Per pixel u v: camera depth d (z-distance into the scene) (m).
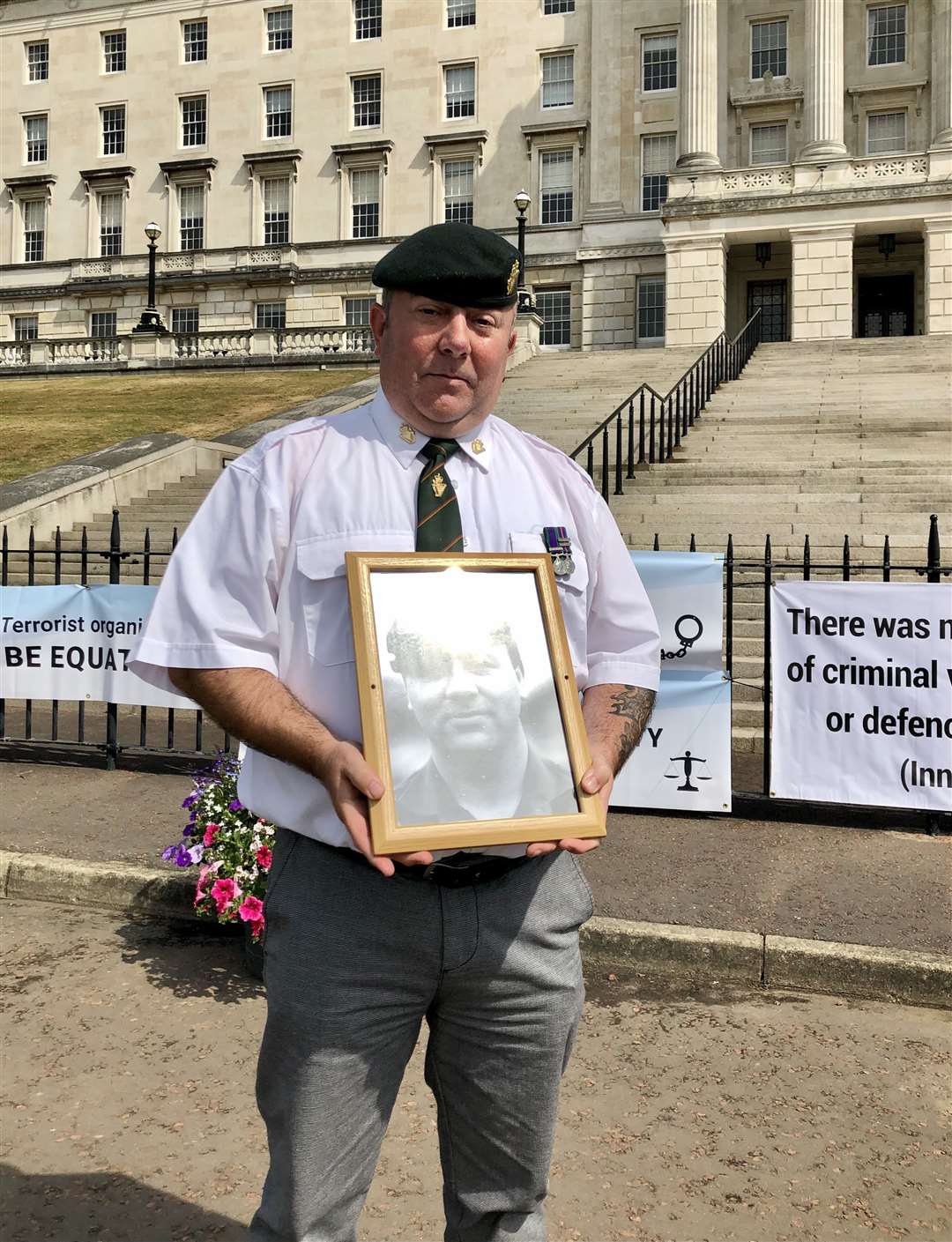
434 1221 2.59
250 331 34.38
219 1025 3.60
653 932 4.09
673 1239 2.52
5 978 3.96
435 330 1.71
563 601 1.81
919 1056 3.42
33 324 48.56
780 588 5.55
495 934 1.71
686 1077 3.27
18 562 11.36
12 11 48.62
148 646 1.67
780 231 32.31
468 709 1.60
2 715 7.20
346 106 43.94
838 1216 2.61
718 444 13.86
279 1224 1.72
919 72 37.06
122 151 47.34
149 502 13.40
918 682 5.32
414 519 1.74
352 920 1.67
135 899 4.70
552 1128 1.85
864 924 4.19
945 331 30.91
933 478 10.95
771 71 38.47
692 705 5.60
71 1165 2.80
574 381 21.06
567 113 41.34
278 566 1.72
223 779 4.18
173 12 46.31
